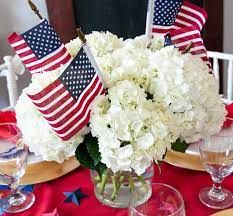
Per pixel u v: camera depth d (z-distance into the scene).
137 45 0.89
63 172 1.03
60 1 2.22
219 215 0.84
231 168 0.91
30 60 0.87
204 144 0.90
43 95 0.73
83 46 0.76
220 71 2.07
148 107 0.73
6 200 0.96
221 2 2.00
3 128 1.05
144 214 0.78
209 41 2.07
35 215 0.91
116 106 0.71
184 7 1.03
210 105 0.78
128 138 0.70
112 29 2.25
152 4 0.95
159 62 0.76
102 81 0.77
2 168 0.93
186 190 0.96
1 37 2.48
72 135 0.76
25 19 2.41
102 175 0.88
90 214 0.90
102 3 2.19
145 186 0.87
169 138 0.74
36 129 0.78
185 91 0.73
